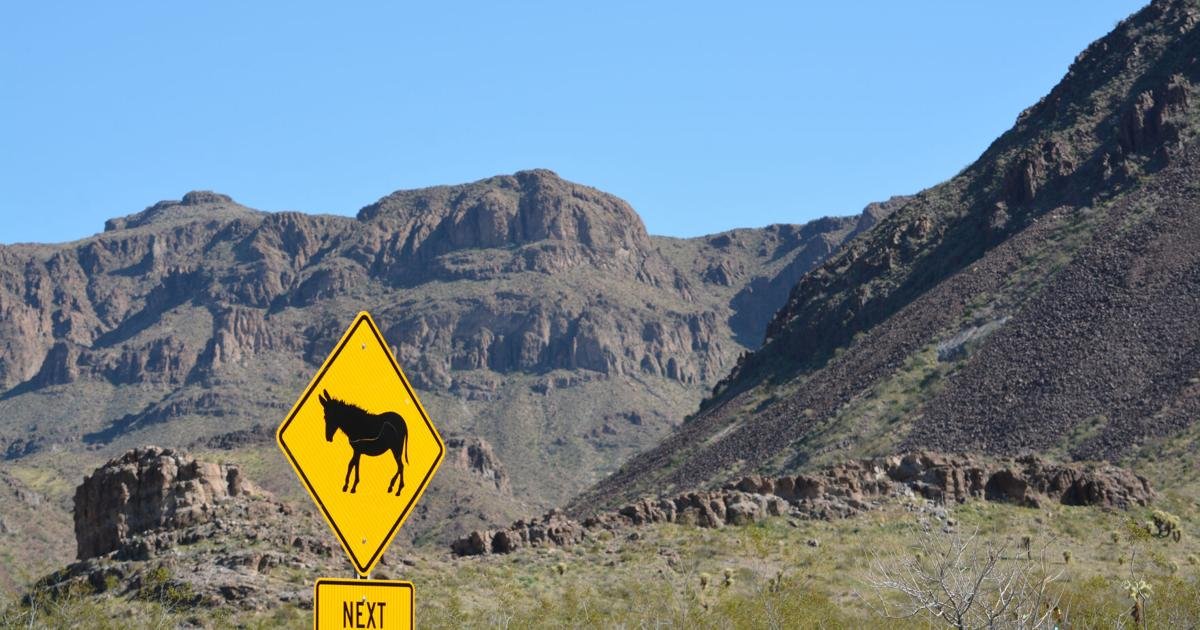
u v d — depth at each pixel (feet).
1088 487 182.50
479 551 163.84
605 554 159.12
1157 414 284.82
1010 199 455.22
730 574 142.41
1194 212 369.71
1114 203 408.05
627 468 489.26
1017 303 377.91
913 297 450.30
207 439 556.10
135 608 131.95
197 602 133.39
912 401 356.18
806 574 142.61
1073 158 449.48
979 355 359.66
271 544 147.84
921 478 183.42
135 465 158.40
